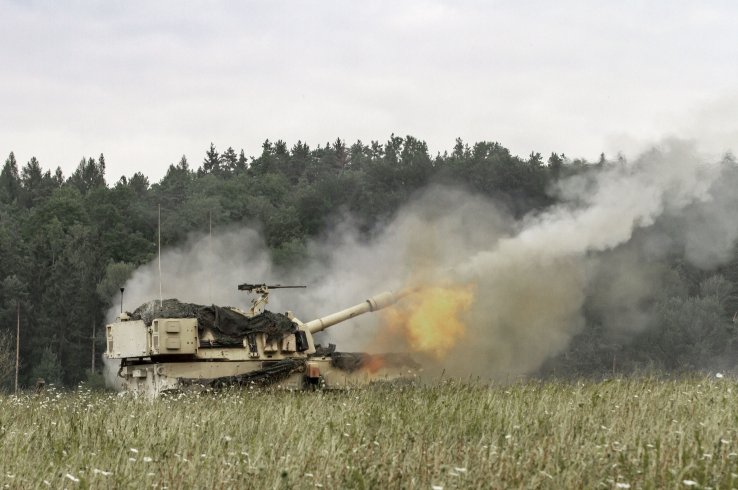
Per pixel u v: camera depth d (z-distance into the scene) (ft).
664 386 124.67
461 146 539.29
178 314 172.65
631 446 81.56
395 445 83.05
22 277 454.40
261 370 167.32
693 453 75.92
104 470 79.66
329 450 80.69
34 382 387.96
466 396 118.62
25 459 83.71
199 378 167.63
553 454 78.64
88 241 504.84
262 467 73.97
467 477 71.46
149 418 106.83
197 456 78.38
